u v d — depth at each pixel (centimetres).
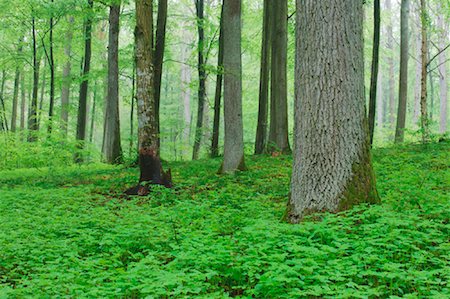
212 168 1593
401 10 2134
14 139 2009
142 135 1180
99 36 3441
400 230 542
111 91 2062
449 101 5075
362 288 430
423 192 779
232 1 1385
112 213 873
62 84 2725
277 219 746
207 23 2431
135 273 484
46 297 448
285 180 1201
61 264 557
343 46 711
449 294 395
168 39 2944
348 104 709
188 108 4147
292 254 503
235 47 1393
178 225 730
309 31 723
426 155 1395
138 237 669
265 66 2044
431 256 514
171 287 470
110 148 2061
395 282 472
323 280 418
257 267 466
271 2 2036
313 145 712
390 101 3859
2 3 2342
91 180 1475
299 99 734
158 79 1828
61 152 1716
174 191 1065
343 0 714
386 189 909
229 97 1403
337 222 610
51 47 2552
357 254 494
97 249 655
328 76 710
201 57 2334
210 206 907
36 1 2242
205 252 544
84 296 430
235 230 686
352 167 703
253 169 1470
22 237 706
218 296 420
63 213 891
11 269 595
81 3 2198
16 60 2827
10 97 3950
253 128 4222
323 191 700
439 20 3117
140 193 1145
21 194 1159
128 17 2589
